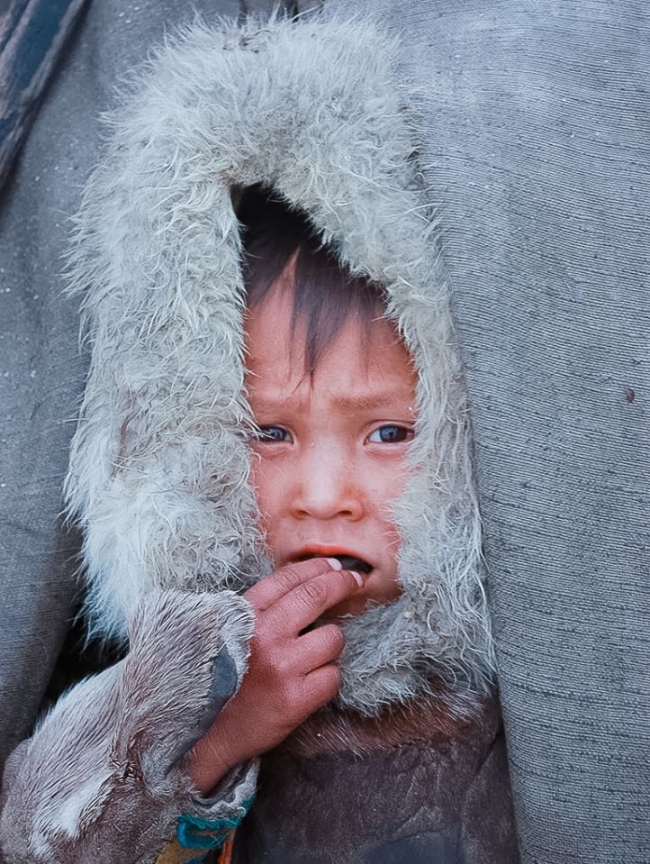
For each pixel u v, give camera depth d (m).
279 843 1.17
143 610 1.04
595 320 1.07
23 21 1.22
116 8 1.26
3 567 1.19
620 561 1.05
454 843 1.14
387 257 1.07
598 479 1.05
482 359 1.05
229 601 1.00
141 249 1.10
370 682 1.13
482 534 1.10
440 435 1.09
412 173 1.09
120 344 1.11
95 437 1.15
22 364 1.23
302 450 1.14
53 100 1.25
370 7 1.21
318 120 1.07
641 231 1.09
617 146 1.11
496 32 1.15
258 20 1.26
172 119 1.10
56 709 1.13
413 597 1.12
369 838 1.14
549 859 1.05
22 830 1.06
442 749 1.16
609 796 1.04
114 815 1.02
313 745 1.17
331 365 1.11
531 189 1.08
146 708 0.99
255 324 1.12
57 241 1.22
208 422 1.10
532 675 1.04
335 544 1.14
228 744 1.06
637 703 1.04
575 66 1.14
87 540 1.18
